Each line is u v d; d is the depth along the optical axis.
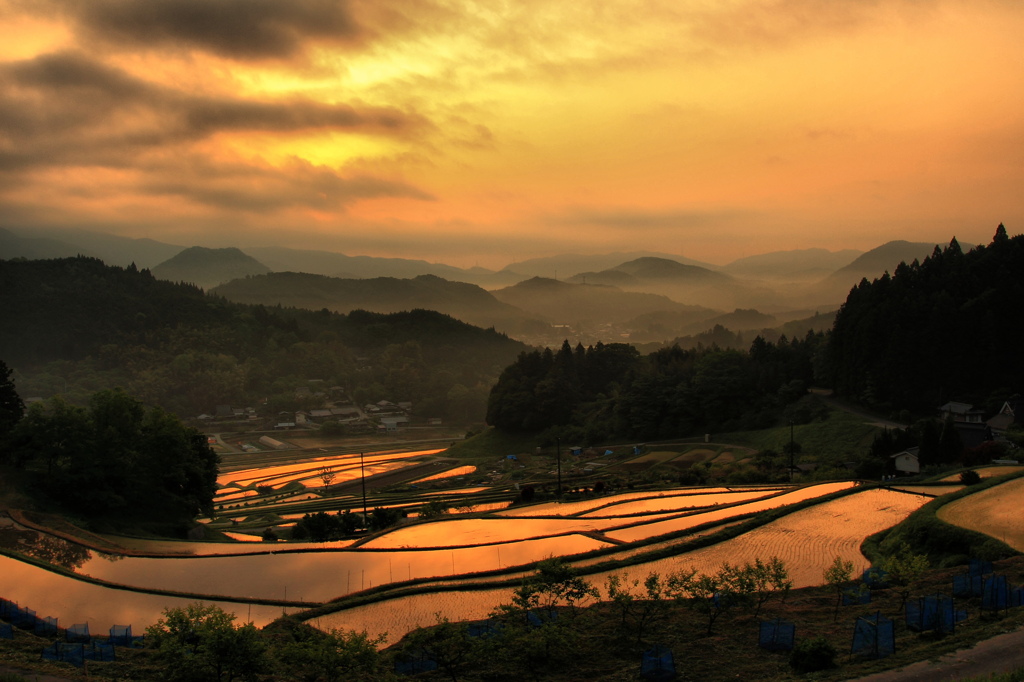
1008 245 148.62
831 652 31.33
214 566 57.94
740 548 55.50
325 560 59.19
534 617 39.97
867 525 60.84
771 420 151.38
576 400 195.38
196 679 32.12
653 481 112.81
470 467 167.50
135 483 84.88
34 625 40.66
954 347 133.88
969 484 72.94
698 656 34.41
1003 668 28.02
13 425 94.31
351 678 33.59
